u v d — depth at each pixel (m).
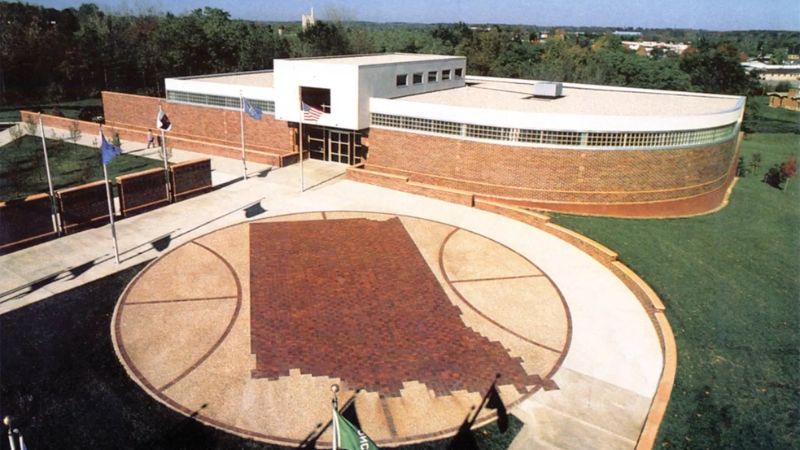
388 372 15.44
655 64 84.31
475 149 30.06
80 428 12.98
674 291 20.94
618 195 29.39
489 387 15.03
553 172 29.06
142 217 26.06
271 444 12.79
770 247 27.70
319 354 16.09
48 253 21.88
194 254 22.30
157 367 15.26
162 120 27.20
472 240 24.78
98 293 19.02
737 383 15.70
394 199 29.61
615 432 13.64
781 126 81.44
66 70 66.50
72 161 36.31
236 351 16.08
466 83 48.16
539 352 16.72
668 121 28.78
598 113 33.81
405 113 31.72
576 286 21.02
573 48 93.19
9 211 21.61
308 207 28.08
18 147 39.66
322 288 19.92
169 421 13.32
